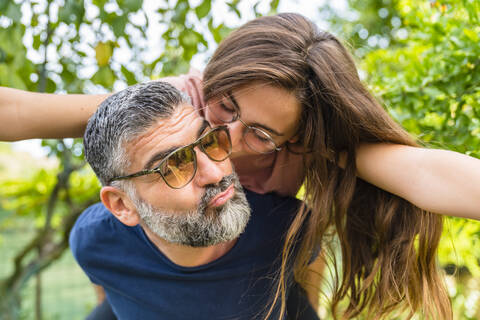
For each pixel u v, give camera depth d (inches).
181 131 42.9
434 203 38.9
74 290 171.8
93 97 49.1
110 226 54.9
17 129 45.6
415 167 40.8
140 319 56.4
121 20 71.1
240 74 42.7
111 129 43.6
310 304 62.0
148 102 42.8
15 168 216.1
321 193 50.5
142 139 42.7
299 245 54.6
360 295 54.3
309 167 51.0
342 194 49.8
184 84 51.7
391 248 51.3
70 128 48.1
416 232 49.9
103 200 48.4
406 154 42.4
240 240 52.2
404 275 50.3
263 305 54.6
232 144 45.8
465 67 51.4
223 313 54.2
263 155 52.4
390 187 43.5
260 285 54.2
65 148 89.6
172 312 54.5
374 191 52.7
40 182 104.3
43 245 103.9
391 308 51.4
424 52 57.7
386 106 54.0
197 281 52.9
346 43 53.0
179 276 52.5
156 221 45.9
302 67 43.9
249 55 43.8
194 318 54.6
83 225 57.3
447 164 38.5
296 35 45.2
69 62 83.0
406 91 53.8
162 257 52.5
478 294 86.3
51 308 153.6
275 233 54.0
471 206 36.7
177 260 52.0
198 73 56.9
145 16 76.2
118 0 73.5
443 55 53.0
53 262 108.7
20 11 66.1
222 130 44.3
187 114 43.8
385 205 51.1
